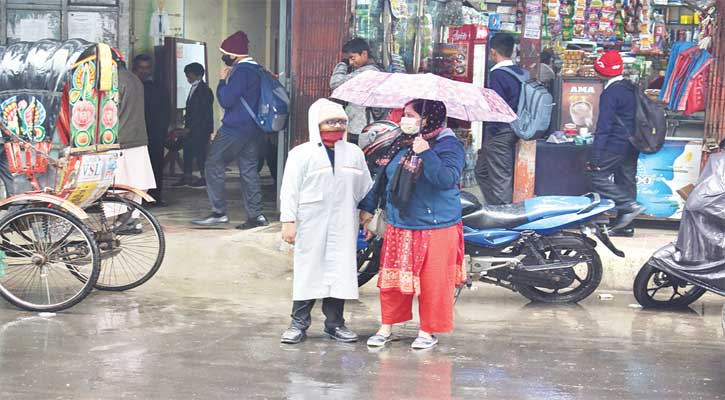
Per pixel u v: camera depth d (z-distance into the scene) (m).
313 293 6.99
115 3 12.06
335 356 6.77
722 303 8.80
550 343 7.27
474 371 6.48
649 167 11.14
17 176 8.11
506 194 10.91
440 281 6.91
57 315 7.77
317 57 10.83
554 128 11.55
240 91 10.70
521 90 10.70
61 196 7.92
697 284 8.16
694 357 6.95
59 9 12.08
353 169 6.97
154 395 5.84
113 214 8.95
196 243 10.05
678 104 11.03
